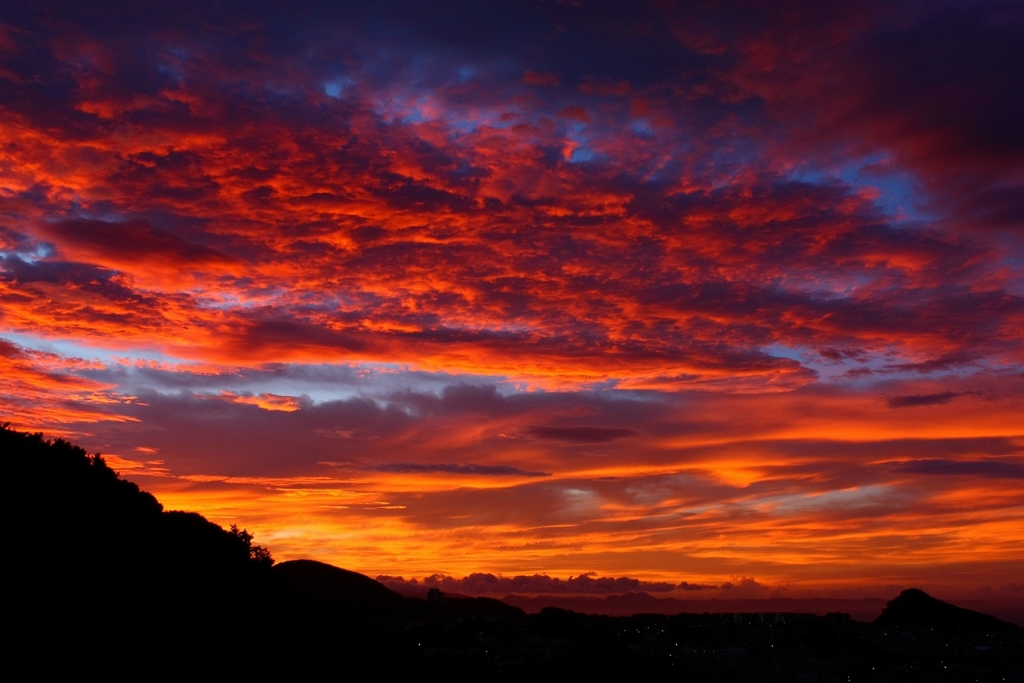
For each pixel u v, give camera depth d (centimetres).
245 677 3108
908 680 6500
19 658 2548
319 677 3488
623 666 5981
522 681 5381
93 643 2834
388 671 4225
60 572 3362
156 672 2791
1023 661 7769
